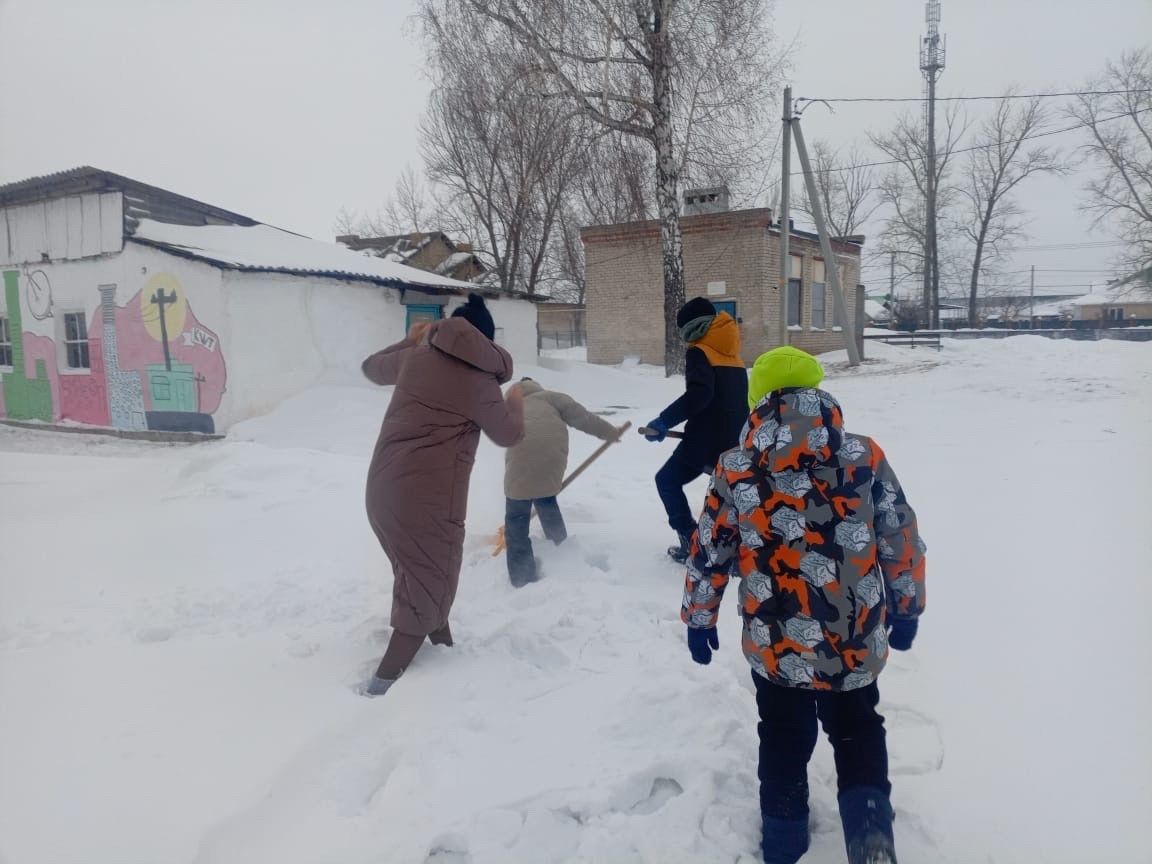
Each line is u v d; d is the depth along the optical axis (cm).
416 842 233
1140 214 3192
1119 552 463
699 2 1758
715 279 2208
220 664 350
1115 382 1345
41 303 1558
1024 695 310
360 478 703
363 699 316
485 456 889
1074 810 245
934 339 2695
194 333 1316
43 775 262
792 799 228
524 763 271
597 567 478
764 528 226
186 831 234
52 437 1448
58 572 481
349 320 1454
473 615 401
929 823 241
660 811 246
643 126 1856
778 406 231
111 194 1411
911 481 672
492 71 1858
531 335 1948
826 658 220
